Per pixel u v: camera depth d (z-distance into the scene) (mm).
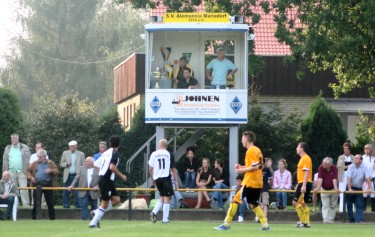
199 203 56562
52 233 37844
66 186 56406
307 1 71312
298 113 77562
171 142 72312
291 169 73812
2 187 51438
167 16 61406
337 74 83562
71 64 152750
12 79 151250
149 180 65125
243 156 72688
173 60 61781
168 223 46906
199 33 62125
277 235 37750
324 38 69438
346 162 57125
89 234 36938
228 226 40844
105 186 41250
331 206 52844
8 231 39500
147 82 61281
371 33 70500
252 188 40250
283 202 58812
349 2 70000
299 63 72062
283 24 72062
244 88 61719
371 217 53625
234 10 73750
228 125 61781
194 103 61125
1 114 71875
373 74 75188
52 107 78125
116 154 41156
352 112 90312
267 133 73750
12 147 57938
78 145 76375
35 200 52562
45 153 53062
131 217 52562
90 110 79812
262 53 94562
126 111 105562
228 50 62125
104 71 153625
